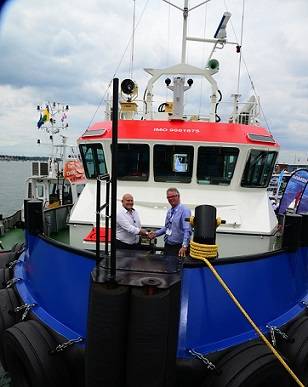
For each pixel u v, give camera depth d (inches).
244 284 159.2
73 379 154.7
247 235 223.6
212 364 141.0
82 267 158.7
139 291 117.8
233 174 245.4
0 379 205.6
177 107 272.8
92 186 261.3
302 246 205.0
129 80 294.7
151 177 249.3
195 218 153.9
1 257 282.8
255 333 159.2
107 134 245.4
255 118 309.6
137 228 193.2
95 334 118.3
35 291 189.0
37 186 541.3
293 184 365.7
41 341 155.0
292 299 187.9
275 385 150.3
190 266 147.3
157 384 118.2
